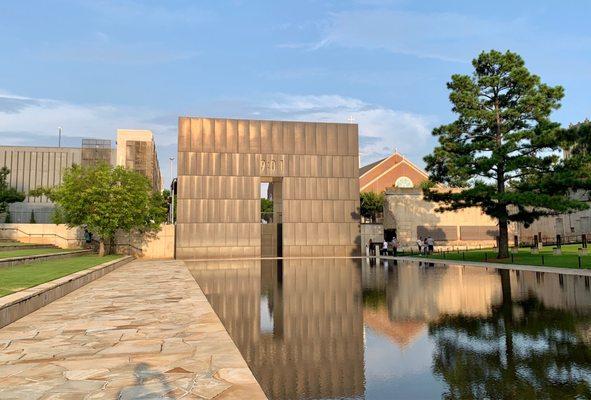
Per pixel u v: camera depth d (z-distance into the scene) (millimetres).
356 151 47656
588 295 13602
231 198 44969
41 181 85625
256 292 16078
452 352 7387
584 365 6477
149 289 15781
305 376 6340
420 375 6254
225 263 36094
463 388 5660
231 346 7195
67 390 5082
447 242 52312
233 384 5246
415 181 76188
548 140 28625
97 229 35406
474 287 16375
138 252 44031
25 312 10211
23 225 42844
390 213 52281
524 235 54438
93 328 8727
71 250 36062
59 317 10008
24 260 21250
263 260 41062
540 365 6527
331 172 47031
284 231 45844
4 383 5359
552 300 12758
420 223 52156
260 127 46125
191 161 44625
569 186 28406
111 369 5926
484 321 9930
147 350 6945
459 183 33375
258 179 45625
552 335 8391
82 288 16047
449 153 32562
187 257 43750
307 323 10195
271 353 7613
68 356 6621
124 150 77000
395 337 8656
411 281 19094
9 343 7496
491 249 45344
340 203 46938
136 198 36688
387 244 50000
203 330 8492
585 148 32156
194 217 44219
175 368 5941
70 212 35531
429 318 10508
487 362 6758
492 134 33062
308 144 46844
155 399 4758
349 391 5676
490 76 32125
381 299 13852
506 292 14766
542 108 30750
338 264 33562
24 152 85625
